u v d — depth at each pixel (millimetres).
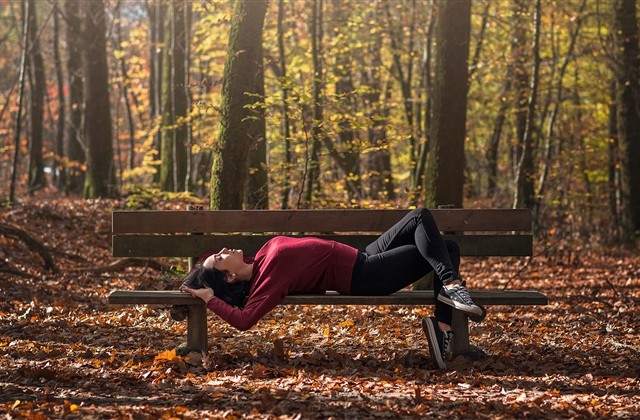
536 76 16578
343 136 16375
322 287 5703
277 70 18234
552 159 21094
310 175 14117
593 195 19625
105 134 19859
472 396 4926
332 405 4602
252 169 12172
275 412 4453
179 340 6613
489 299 5598
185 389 4992
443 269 5480
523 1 18297
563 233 17297
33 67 27078
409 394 4938
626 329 7586
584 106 22141
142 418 4285
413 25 20266
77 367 5566
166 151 21188
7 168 33812
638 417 4508
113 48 31250
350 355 6062
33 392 4910
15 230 10516
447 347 5617
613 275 12664
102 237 14547
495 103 22469
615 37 16750
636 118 16578
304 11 17844
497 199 22406
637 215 16453
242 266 5703
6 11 34375
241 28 9375
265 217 6582
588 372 5664
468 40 10023
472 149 25156
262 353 5973
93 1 19812
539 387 5180
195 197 15930
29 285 9352
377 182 18938
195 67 22188
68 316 7707
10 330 6875
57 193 25828
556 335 7223
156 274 10938
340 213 6570
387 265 5652
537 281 12172
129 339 6590
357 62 20875
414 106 24016
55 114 37750
